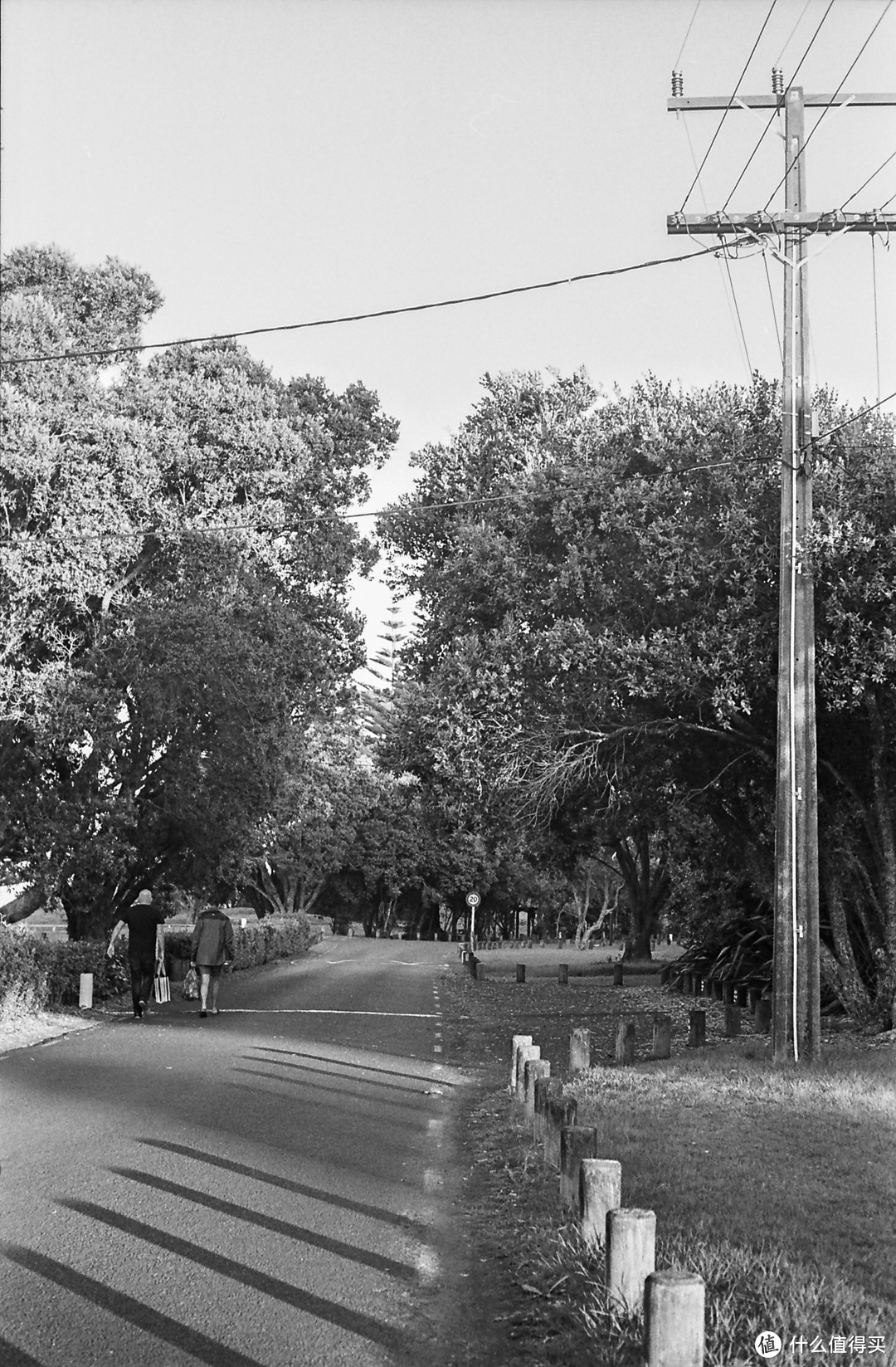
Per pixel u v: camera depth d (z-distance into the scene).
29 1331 5.75
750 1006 24.92
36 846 22.64
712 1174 8.45
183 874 28.22
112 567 22.52
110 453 22.19
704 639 16.48
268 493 25.33
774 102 15.23
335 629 29.20
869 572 15.46
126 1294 6.26
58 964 20.72
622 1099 11.71
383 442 31.88
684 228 15.20
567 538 20.16
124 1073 13.42
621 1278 5.67
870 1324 5.62
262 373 28.61
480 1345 5.68
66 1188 8.25
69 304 23.70
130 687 22.78
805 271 14.95
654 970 41.50
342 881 74.62
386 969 39.56
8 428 20.42
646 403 20.66
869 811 17.80
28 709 21.78
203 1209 7.78
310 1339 5.72
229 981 30.28
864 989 18.02
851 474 16.75
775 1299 5.82
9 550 20.50
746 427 18.59
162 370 26.23
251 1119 10.78
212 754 24.06
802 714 14.31
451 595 23.67
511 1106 11.53
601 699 18.02
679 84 15.22
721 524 17.27
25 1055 14.91
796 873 14.19
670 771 19.64
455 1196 8.32
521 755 19.34
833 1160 8.89
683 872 32.94
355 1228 7.46
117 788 24.45
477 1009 24.75
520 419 27.89
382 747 27.61
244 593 24.06
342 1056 15.55
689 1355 4.82
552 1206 7.67
